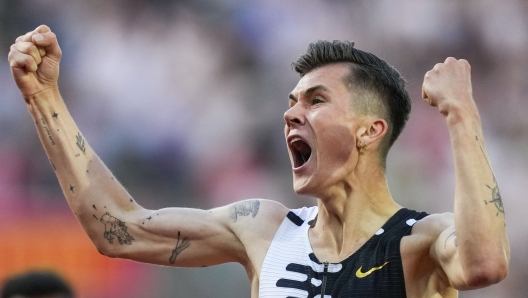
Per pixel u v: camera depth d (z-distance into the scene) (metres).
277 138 33.12
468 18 38.38
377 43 37.84
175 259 10.46
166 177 31.83
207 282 24.17
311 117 9.77
